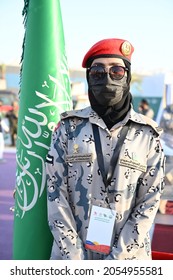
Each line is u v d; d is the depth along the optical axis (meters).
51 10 1.65
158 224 3.54
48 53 1.63
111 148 1.42
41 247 1.66
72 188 1.44
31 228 1.66
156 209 1.39
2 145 5.83
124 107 1.46
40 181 1.64
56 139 1.46
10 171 5.32
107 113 1.44
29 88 1.64
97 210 1.39
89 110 1.50
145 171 1.41
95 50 1.43
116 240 1.39
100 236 1.38
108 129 1.44
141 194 1.43
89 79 1.46
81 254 1.37
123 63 1.43
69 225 1.39
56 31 1.66
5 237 3.11
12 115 7.27
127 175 1.39
